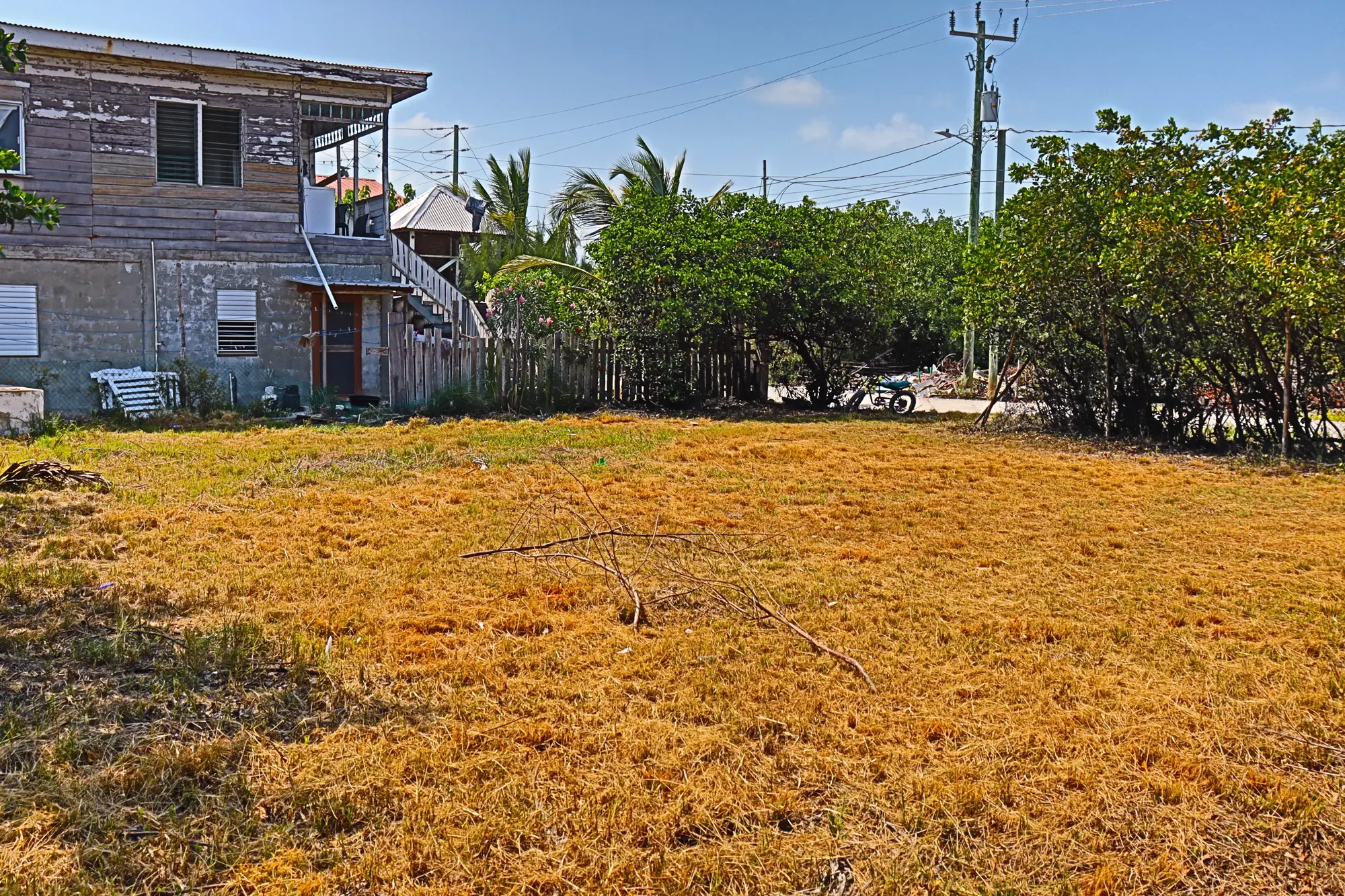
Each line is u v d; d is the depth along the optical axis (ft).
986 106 80.28
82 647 17.94
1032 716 16.17
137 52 56.90
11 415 46.19
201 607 20.83
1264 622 20.92
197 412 57.57
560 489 34.30
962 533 28.78
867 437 50.60
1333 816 13.43
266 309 63.00
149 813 12.79
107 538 26.12
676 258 62.59
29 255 56.18
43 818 12.51
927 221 131.23
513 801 13.32
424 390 61.87
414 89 65.00
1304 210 39.01
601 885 11.74
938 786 13.80
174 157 59.88
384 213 67.46
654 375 63.82
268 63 60.34
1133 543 27.76
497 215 107.86
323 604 21.21
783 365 74.38
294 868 11.91
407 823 12.80
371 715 15.87
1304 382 44.98
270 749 14.60
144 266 59.26
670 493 33.96
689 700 16.55
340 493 32.24
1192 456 45.19
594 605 21.71
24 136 55.57
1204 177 44.04
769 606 21.57
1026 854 12.48
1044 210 47.96
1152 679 17.80
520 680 17.37
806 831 12.94
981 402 83.46
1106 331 48.78
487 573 23.67
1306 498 34.68
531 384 62.95
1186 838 12.88
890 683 17.44
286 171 62.69
